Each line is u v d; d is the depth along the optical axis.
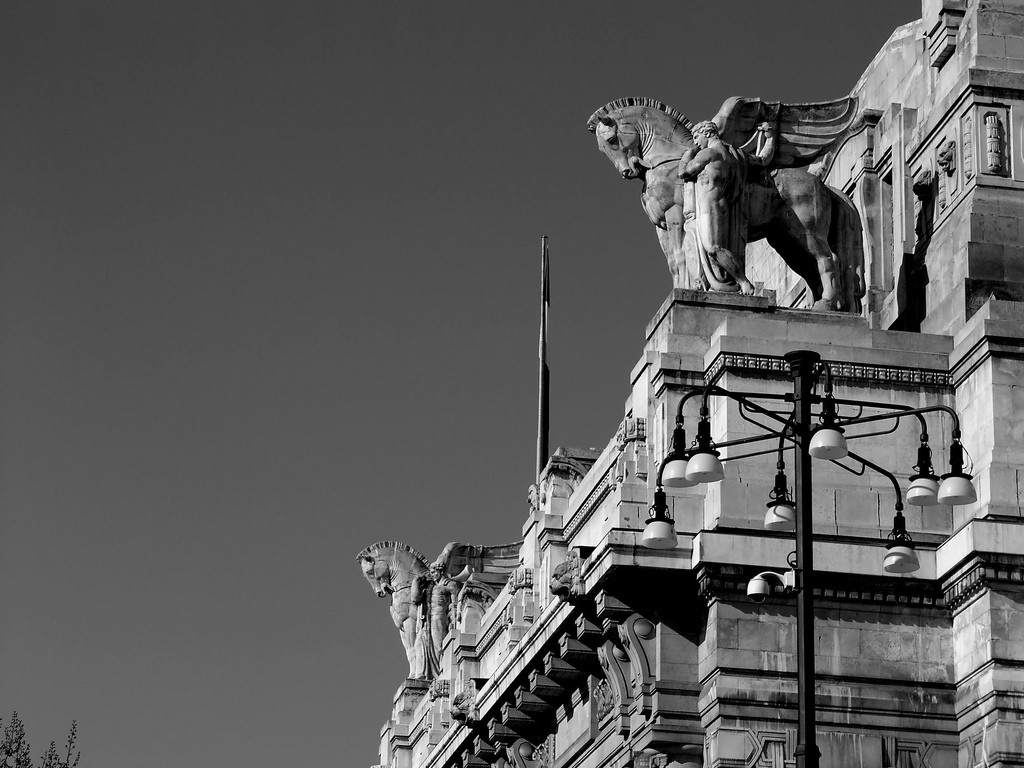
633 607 46.28
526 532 62.16
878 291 53.91
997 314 47.22
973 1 52.59
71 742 60.59
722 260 49.56
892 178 55.03
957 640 45.19
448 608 84.69
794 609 44.84
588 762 52.69
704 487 47.12
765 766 43.84
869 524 45.75
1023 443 45.47
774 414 36.06
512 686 57.09
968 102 51.03
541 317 86.88
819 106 53.84
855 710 44.53
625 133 53.47
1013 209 50.06
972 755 44.06
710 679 44.69
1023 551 44.19
